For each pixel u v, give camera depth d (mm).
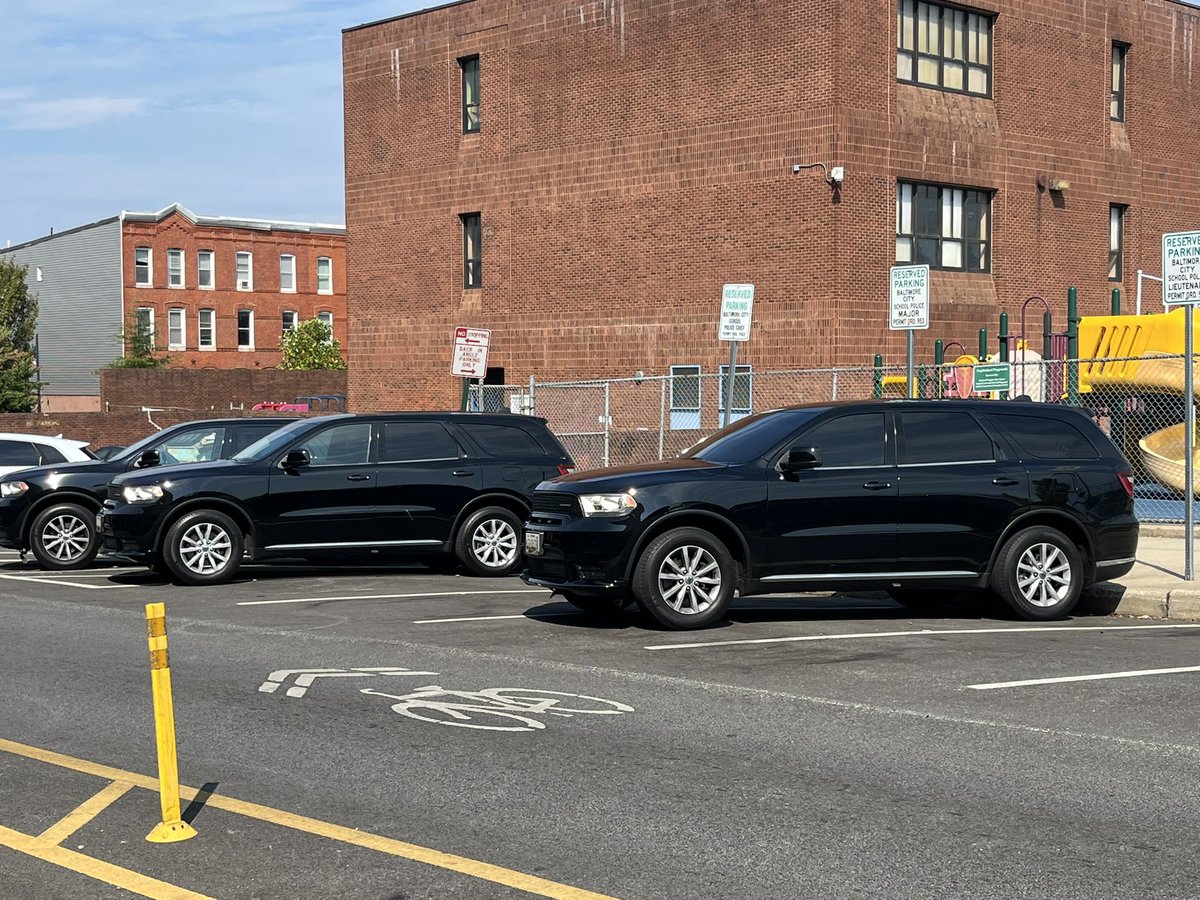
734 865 5719
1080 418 12891
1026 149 32094
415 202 37562
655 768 7266
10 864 5816
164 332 73188
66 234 75438
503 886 5488
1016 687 9250
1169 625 12273
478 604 13828
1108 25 33656
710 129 31203
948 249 31078
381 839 6094
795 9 29547
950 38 30906
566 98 34000
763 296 30359
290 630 12031
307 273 77250
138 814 6520
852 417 12375
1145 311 34844
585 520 11852
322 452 16156
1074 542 12750
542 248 34688
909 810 6484
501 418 16938
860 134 29219
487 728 8195
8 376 67000
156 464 17328
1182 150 35688
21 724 8414
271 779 7113
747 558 11938
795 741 7820
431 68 37000
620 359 33125
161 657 6070
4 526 17641
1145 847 5918
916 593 13773
